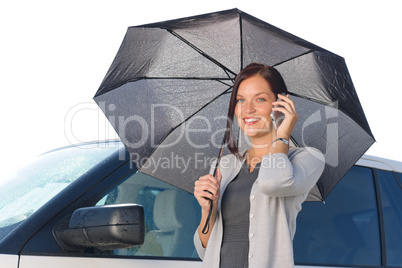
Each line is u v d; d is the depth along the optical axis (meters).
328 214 3.61
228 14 2.65
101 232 2.53
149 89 2.89
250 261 2.48
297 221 3.47
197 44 2.80
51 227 2.72
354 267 3.61
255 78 2.72
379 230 3.84
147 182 3.04
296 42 2.67
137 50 2.76
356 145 2.92
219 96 2.93
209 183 2.61
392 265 3.84
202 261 2.85
